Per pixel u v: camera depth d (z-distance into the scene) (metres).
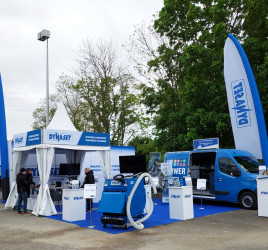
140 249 6.41
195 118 16.86
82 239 7.45
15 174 13.62
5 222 10.22
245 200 11.54
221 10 16.56
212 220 9.50
